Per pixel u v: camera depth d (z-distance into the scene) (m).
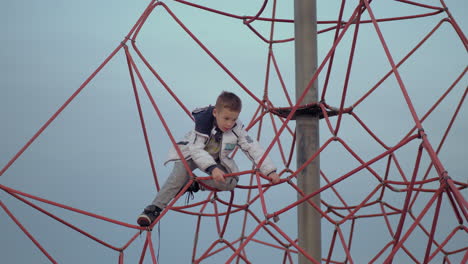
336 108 8.34
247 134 7.22
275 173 7.05
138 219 6.93
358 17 6.84
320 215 8.37
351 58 7.04
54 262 8.23
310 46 8.41
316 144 8.39
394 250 5.55
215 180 6.52
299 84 8.41
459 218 6.02
